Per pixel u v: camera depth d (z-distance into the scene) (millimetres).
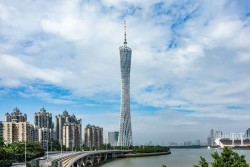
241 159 53844
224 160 54219
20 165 148750
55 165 127875
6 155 151000
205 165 57062
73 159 186625
